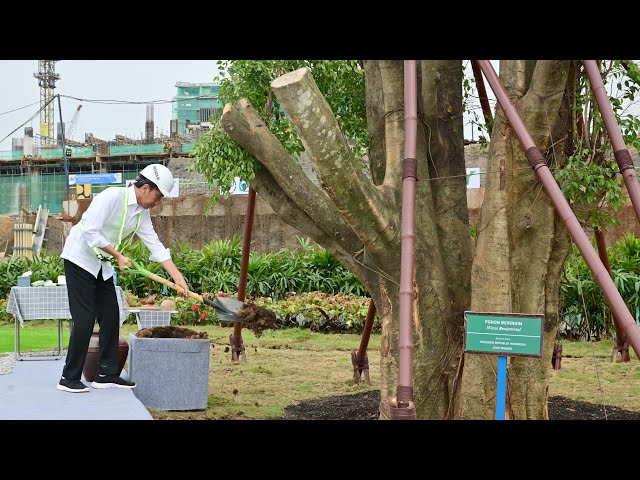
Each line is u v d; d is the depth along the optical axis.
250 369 12.78
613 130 6.45
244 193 36.69
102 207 7.89
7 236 47.94
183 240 37.62
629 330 5.55
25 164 67.75
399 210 7.38
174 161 49.94
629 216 22.88
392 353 7.62
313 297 20.48
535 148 6.20
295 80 6.09
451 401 7.62
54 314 10.77
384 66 7.80
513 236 7.33
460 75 8.23
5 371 9.88
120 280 22.66
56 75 87.38
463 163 8.15
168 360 8.71
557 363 12.90
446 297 7.67
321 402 9.80
